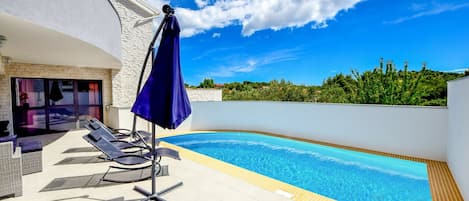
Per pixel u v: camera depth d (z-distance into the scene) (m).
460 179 5.36
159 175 5.36
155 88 3.44
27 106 10.13
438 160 7.62
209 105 14.00
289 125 11.92
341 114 9.97
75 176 5.18
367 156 8.45
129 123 11.60
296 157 9.05
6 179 4.10
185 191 4.55
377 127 8.95
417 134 8.02
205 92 17.70
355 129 9.55
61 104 11.13
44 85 10.64
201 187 4.75
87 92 12.04
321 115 10.65
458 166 5.58
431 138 7.75
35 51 7.13
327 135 10.47
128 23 13.41
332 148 9.49
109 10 7.62
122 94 13.05
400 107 8.39
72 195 4.29
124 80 13.16
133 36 13.60
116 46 8.69
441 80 11.94
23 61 9.53
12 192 4.15
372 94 12.52
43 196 4.23
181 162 6.38
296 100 20.78
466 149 4.89
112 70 12.62
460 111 5.48
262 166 8.15
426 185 6.00
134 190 4.53
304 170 7.69
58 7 4.67
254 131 13.30
